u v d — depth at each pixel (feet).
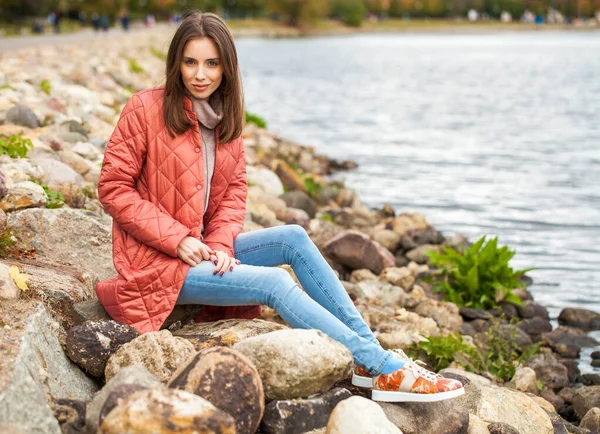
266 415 10.80
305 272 12.54
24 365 10.24
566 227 33.22
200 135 12.53
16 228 14.79
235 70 12.45
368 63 146.41
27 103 29.43
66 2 212.23
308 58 160.66
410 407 12.04
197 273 12.19
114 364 11.37
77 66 48.44
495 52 184.75
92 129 30.48
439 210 35.91
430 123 66.23
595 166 46.83
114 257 12.48
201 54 12.09
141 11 287.48
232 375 10.34
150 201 12.52
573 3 418.72
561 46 216.13
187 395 9.46
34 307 11.87
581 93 92.07
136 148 12.30
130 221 12.10
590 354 20.58
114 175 12.19
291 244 12.63
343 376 11.34
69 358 11.73
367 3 415.64
